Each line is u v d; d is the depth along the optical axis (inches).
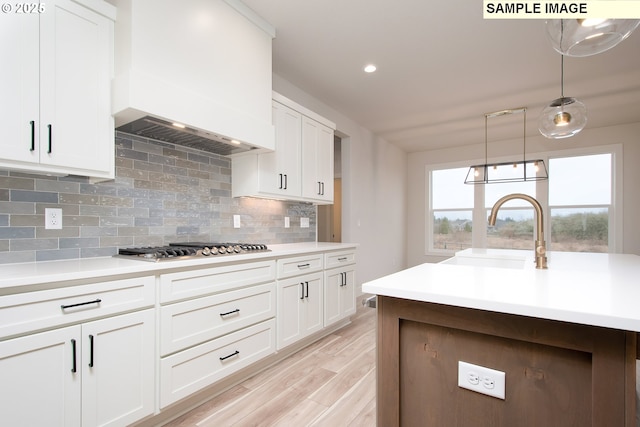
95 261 65.4
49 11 56.4
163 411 65.5
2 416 44.5
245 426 65.3
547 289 36.9
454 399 37.1
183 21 71.8
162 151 86.6
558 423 31.5
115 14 65.3
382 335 40.7
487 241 220.5
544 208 200.1
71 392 51.0
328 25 94.5
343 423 66.6
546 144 200.4
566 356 31.3
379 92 140.9
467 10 87.4
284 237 129.9
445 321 36.4
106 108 64.0
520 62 114.7
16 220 61.7
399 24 93.7
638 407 32.3
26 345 46.5
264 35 93.4
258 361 87.4
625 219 176.6
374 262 200.5
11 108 51.9
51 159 56.3
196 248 77.4
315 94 142.5
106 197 74.8
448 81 130.1
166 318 64.9
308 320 105.5
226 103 81.4
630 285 39.4
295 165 114.8
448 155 237.0
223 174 104.3
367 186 192.9
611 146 181.0
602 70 119.0
